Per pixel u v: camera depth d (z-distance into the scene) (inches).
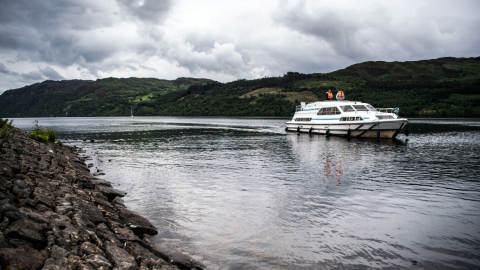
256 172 870.4
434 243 404.5
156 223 473.1
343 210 535.5
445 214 516.7
